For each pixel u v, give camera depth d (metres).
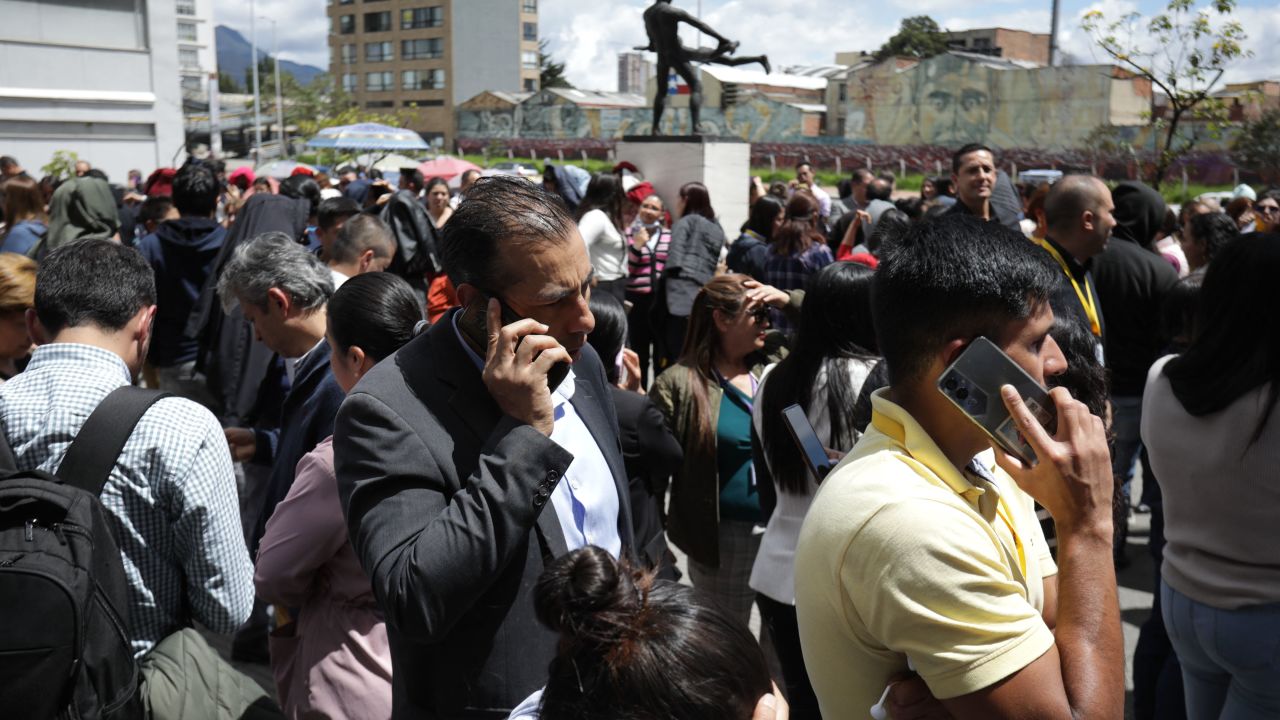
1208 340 2.32
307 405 2.98
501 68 104.56
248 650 4.11
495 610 1.77
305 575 2.42
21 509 1.96
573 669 1.25
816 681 1.50
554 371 1.75
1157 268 4.45
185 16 145.00
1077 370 2.46
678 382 3.41
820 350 2.65
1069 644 1.33
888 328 1.48
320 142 20.31
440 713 1.80
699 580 3.55
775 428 2.70
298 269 3.21
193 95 80.12
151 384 6.91
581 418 2.03
